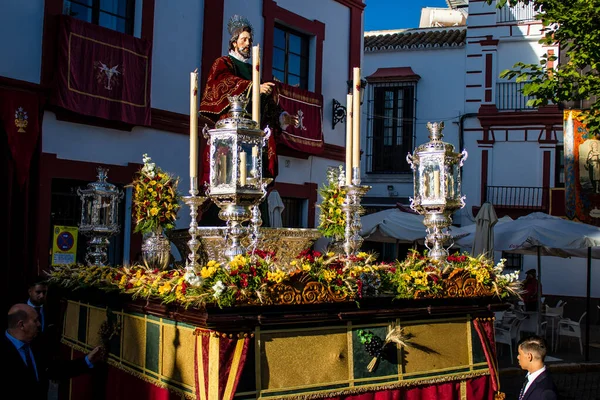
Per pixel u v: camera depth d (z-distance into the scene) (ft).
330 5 46.78
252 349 12.72
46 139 30.19
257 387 12.69
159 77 35.01
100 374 17.78
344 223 18.34
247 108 17.43
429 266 15.55
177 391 13.73
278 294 12.66
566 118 62.13
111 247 33.24
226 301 11.92
